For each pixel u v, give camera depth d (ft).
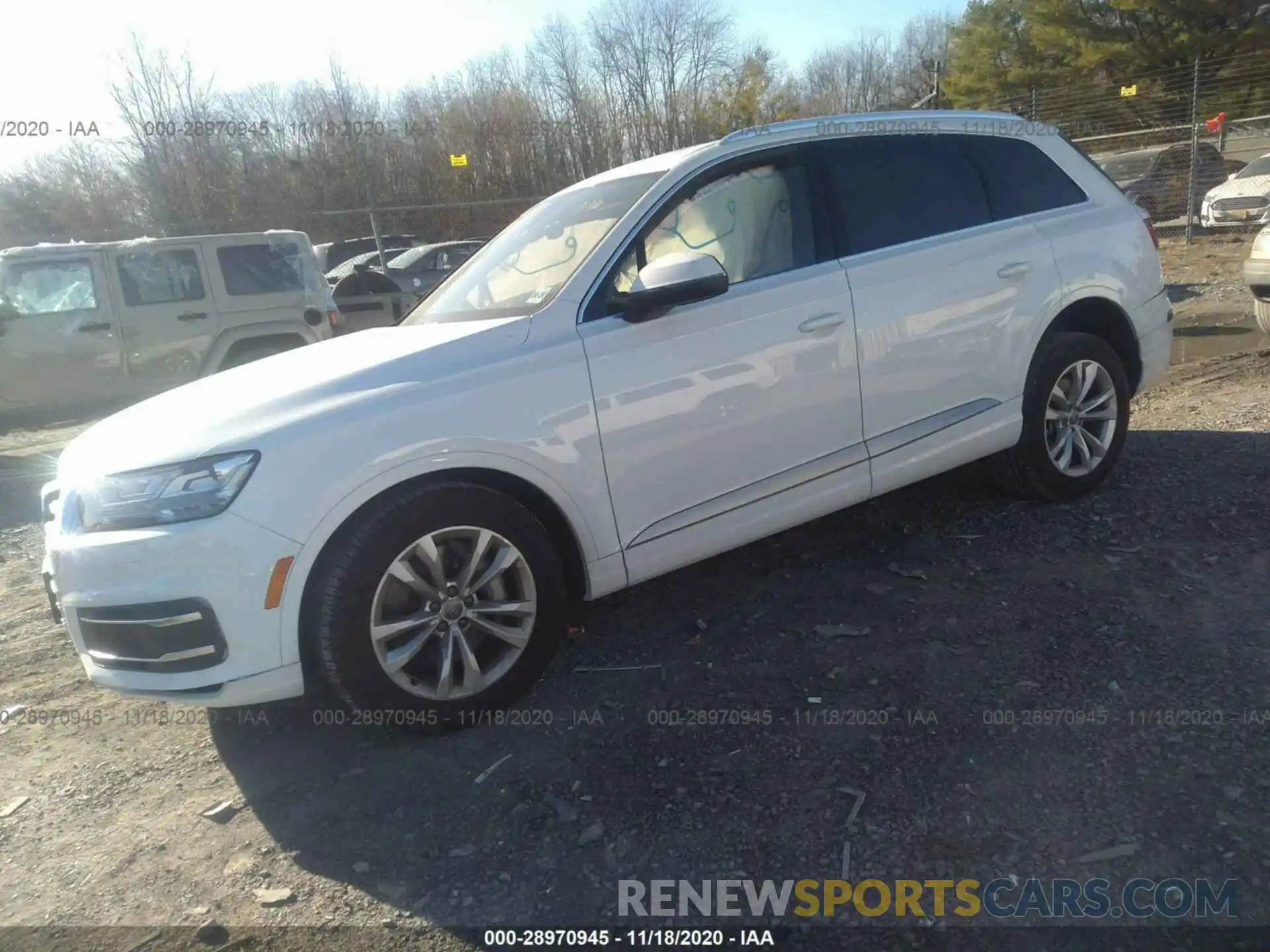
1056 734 9.00
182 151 79.71
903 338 12.47
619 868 7.86
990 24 121.60
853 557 13.53
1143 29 106.32
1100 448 14.71
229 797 9.43
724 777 8.87
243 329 30.45
